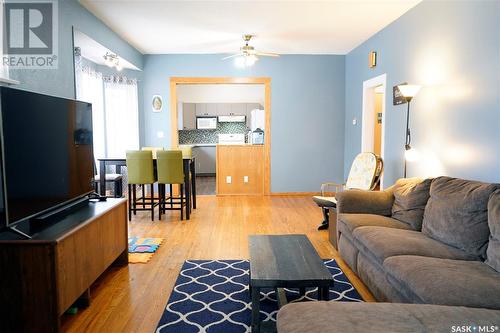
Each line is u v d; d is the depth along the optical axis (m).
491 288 1.72
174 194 6.77
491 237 2.12
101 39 4.51
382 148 4.86
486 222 2.25
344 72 6.66
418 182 3.21
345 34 5.17
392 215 3.30
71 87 3.69
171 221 4.85
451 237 2.41
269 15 4.31
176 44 5.75
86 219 2.46
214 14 4.27
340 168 6.82
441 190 2.70
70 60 3.67
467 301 1.64
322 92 6.67
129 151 4.83
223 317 2.34
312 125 6.72
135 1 3.87
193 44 5.75
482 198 2.30
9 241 1.98
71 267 2.18
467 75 3.07
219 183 6.87
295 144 6.74
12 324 2.02
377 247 2.44
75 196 2.88
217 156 6.82
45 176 2.44
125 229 3.22
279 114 6.67
